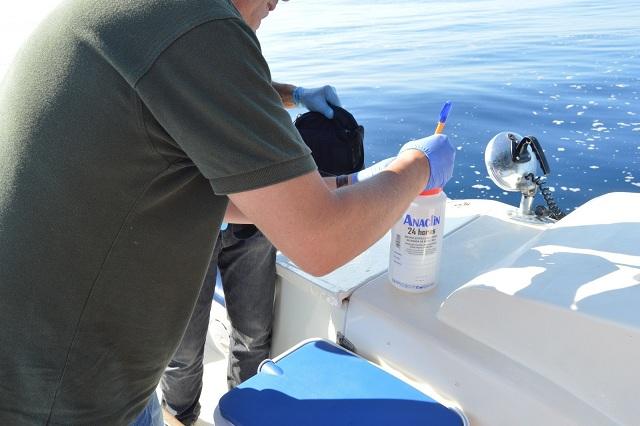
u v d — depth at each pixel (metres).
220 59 0.56
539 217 1.34
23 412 0.71
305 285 1.14
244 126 0.57
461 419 0.88
